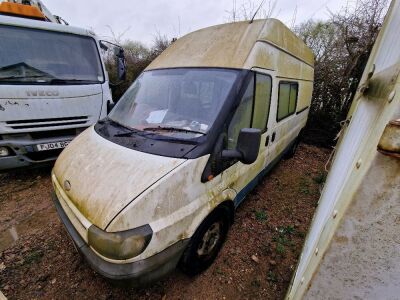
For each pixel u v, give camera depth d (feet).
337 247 2.29
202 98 7.05
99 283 6.88
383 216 1.99
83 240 5.32
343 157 4.60
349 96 19.51
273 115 9.51
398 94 1.84
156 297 6.61
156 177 5.03
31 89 10.69
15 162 10.92
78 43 13.02
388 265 2.12
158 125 6.84
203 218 6.05
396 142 1.72
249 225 9.68
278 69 9.27
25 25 11.50
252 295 6.81
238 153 6.06
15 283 6.80
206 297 6.68
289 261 8.01
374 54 6.77
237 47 7.69
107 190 5.02
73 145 7.13
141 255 4.76
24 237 8.52
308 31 25.00
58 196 6.55
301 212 10.82
